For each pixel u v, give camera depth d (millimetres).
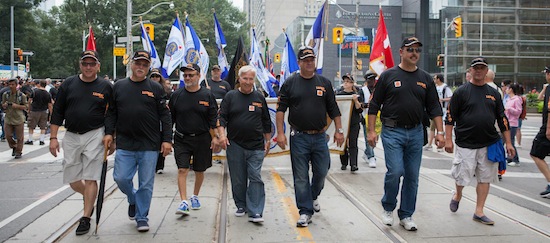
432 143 14109
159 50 51750
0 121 14555
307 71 5363
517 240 5098
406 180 5426
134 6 51344
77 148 5262
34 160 10727
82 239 5059
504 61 51562
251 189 5668
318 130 5434
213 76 10109
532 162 11234
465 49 51312
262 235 5227
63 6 55344
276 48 75562
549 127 6879
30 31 58438
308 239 5094
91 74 5270
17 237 5172
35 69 63719
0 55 53469
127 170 5215
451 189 7578
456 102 5746
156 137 5352
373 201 6742
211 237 5137
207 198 6816
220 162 9891
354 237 5164
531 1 51312
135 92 5242
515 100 10586
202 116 6020
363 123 9625
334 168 9328
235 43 83625
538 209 6555
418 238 5137
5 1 53219
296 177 5512
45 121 13695
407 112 5211
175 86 21750
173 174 8688
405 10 60844
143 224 5262
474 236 5219
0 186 7914
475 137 5652
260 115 5680
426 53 55438
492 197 7270
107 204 6492
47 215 6066
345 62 58281
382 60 9797
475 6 51219
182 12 52938
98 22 53781
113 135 5406
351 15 57719
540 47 51844
